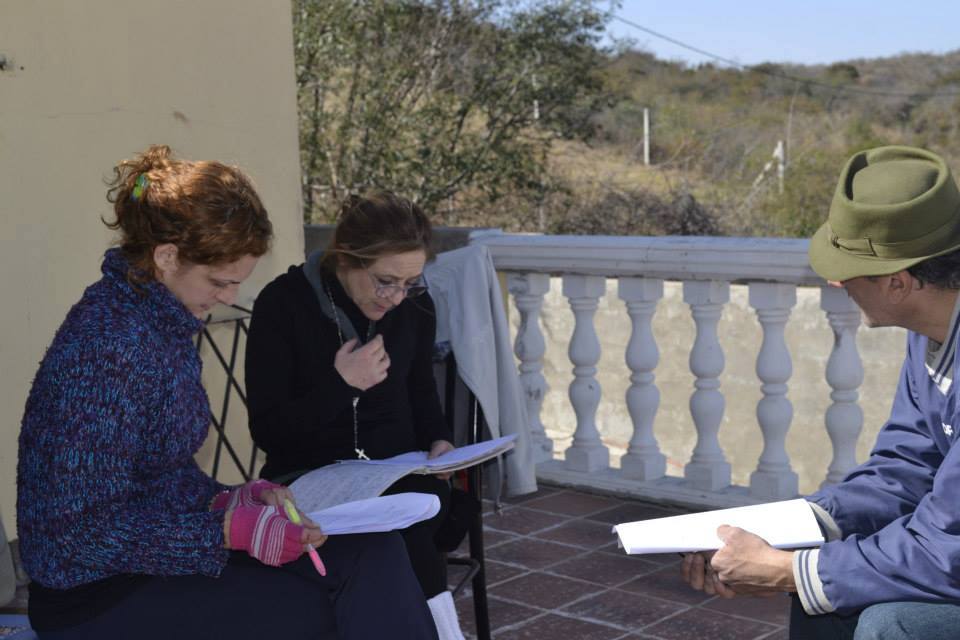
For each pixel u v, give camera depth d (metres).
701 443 4.57
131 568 2.05
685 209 14.41
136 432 2.04
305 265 2.97
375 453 2.98
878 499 2.40
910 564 2.04
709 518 2.39
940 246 2.11
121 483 2.02
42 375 2.03
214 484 2.39
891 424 2.47
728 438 7.48
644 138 21.23
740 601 3.63
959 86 43.97
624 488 4.71
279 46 4.43
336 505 2.43
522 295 4.92
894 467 2.41
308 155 12.78
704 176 19.09
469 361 3.45
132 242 2.11
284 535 2.06
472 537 3.22
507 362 3.65
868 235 2.15
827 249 2.25
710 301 4.43
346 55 12.49
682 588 3.75
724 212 16.36
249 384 2.87
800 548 2.30
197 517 2.08
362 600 2.22
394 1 12.68
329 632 2.26
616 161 18.23
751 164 19.38
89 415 1.98
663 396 7.73
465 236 4.96
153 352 2.06
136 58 3.90
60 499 1.98
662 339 7.70
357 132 12.87
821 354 7.01
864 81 47.25
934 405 2.29
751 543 2.21
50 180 3.65
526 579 3.87
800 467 7.20
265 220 2.17
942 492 2.05
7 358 3.54
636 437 4.73
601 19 13.22
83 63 3.72
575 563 4.00
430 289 3.53
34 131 3.59
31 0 3.55
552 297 8.15
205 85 4.14
